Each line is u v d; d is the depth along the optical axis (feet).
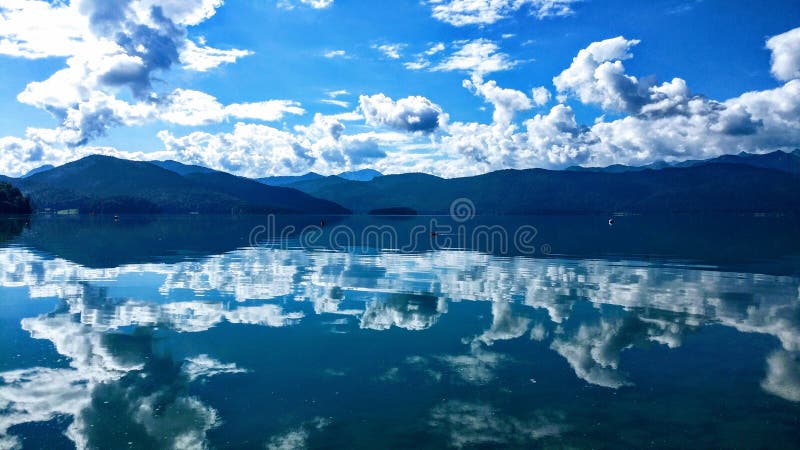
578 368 38.17
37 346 42.96
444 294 67.82
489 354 41.52
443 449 26.17
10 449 25.88
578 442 26.94
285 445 26.58
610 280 80.12
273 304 60.80
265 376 36.37
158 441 26.91
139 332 47.60
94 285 73.26
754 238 190.90
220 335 46.83
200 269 92.12
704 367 38.34
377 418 29.78
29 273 85.10
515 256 120.67
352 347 43.34
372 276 84.84
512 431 28.17
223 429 28.40
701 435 27.71
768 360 39.86
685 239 186.60
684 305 60.29
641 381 35.60
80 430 28.04
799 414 30.22
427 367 38.29
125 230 245.86
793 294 67.00
